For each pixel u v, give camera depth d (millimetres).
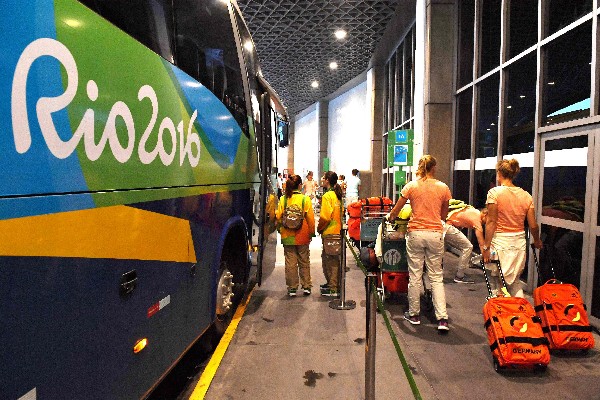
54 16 1445
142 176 2074
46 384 1414
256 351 3770
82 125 1584
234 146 3896
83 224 1599
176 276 2529
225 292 3930
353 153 22734
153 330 2221
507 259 3945
